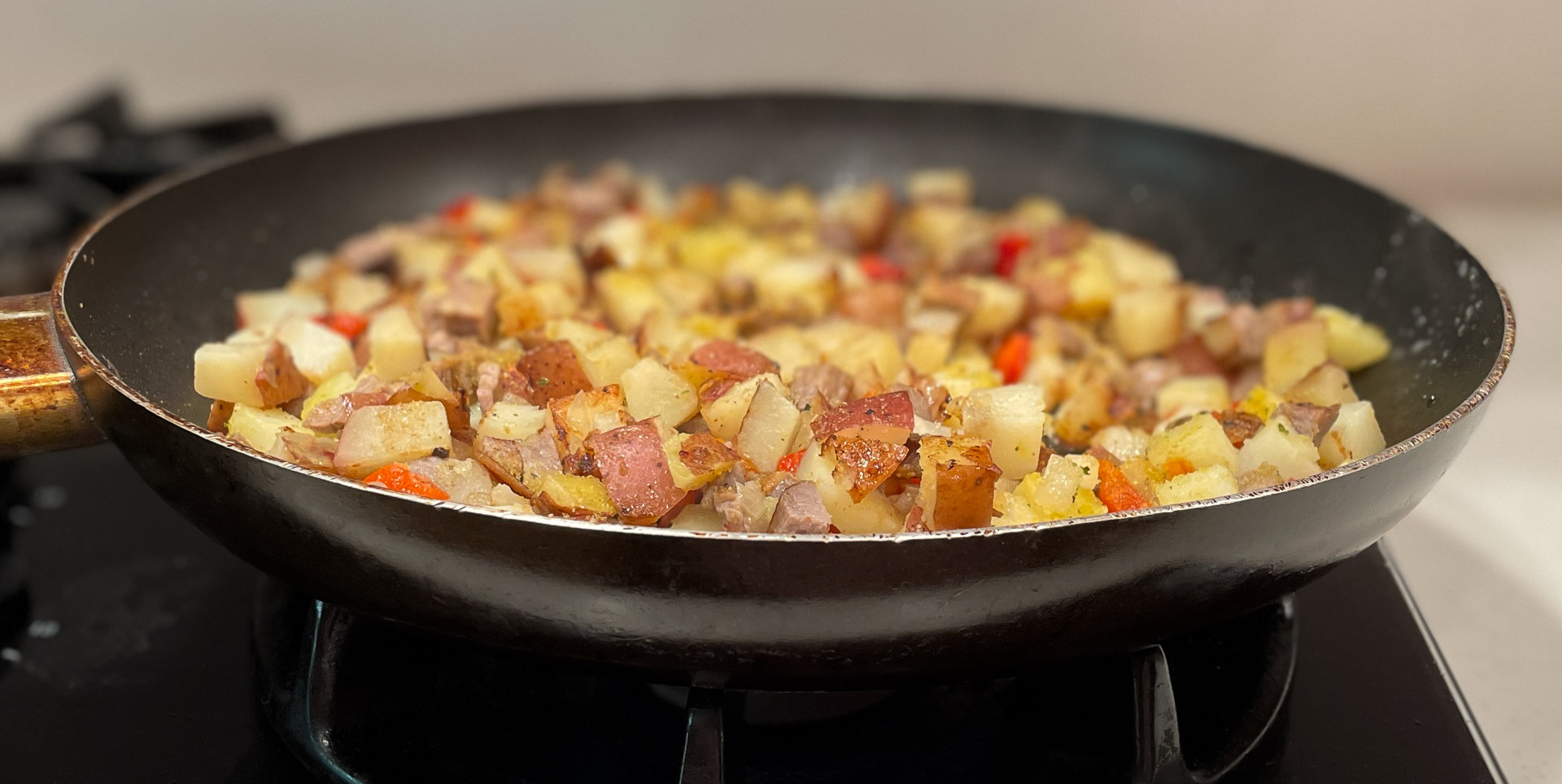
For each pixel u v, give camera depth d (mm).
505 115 492
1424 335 385
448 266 438
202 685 346
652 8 632
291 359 361
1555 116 596
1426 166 619
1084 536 272
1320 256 432
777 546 267
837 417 322
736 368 355
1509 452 462
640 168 513
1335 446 342
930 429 330
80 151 571
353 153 466
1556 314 540
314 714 319
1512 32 577
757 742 332
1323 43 597
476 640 296
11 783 321
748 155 517
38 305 321
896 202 512
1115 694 315
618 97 501
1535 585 405
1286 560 290
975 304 431
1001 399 333
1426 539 423
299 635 352
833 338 402
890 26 623
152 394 362
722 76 646
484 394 353
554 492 307
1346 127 614
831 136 514
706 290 448
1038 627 283
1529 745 354
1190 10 600
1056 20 612
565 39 644
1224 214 463
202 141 584
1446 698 341
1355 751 328
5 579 381
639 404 344
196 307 402
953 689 345
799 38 633
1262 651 345
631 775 323
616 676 304
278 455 324
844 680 294
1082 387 390
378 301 426
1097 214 491
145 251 388
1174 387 397
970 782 322
